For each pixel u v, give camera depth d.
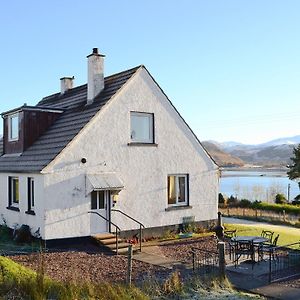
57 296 10.36
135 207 21.95
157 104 23.09
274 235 23.80
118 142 21.52
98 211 20.83
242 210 37.88
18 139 23.28
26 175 21.14
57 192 19.61
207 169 24.91
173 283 12.50
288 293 12.88
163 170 23.11
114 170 21.28
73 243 19.95
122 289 11.64
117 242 18.67
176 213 23.44
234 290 13.02
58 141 20.92
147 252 18.89
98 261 16.91
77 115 22.30
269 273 14.45
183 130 24.05
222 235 22.84
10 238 21.20
